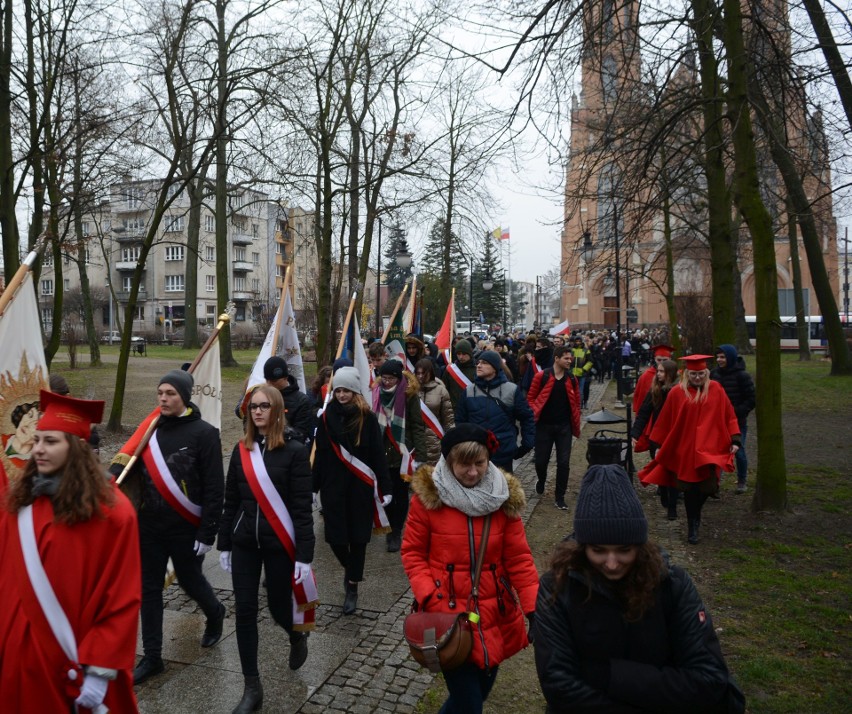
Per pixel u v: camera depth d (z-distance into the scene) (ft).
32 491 8.88
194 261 126.21
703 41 28.58
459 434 10.53
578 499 7.71
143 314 217.77
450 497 10.46
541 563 21.27
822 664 14.51
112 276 220.64
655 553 7.44
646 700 7.05
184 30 40.93
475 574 10.35
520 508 10.70
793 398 59.98
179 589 19.03
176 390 14.25
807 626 16.29
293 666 14.15
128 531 9.01
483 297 206.90
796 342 157.07
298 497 13.48
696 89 35.65
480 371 23.40
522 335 108.47
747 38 30.17
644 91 33.32
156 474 13.98
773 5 29.01
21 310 14.70
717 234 33.58
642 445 27.02
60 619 8.53
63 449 8.87
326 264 57.72
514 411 23.38
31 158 40.37
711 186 33.94
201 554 14.44
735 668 14.35
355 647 15.61
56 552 8.61
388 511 22.85
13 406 14.39
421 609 10.50
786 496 25.59
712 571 20.12
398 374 22.86
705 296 96.73
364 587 19.45
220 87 51.90
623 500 7.36
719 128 32.68
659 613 7.40
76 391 63.10
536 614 7.87
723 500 28.37
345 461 17.40
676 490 25.71
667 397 23.76
